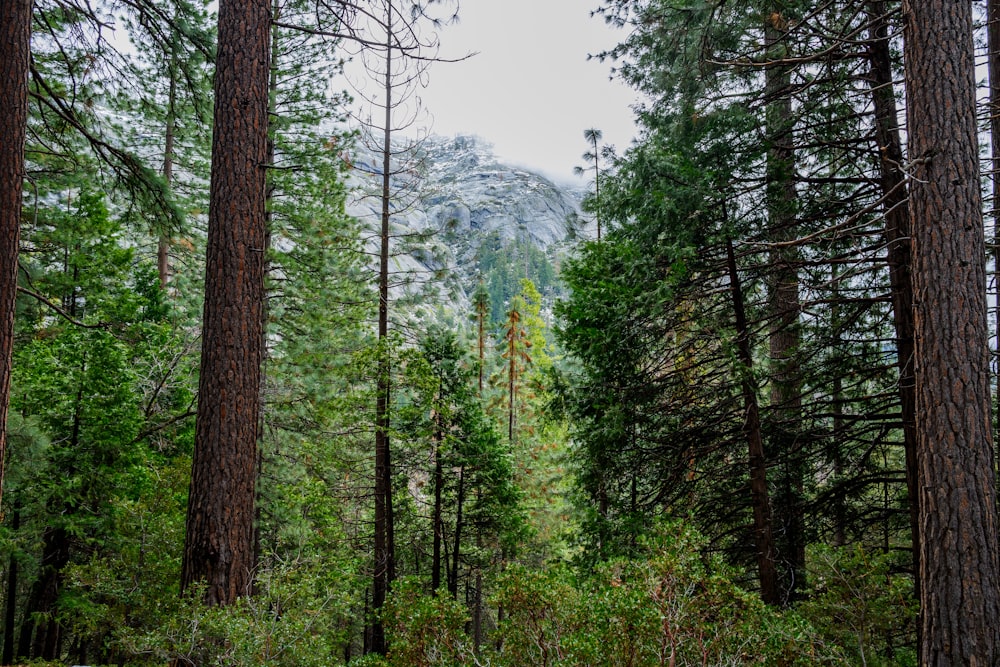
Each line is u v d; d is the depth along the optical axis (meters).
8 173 5.01
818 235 6.76
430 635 4.73
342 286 13.45
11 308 5.03
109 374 11.30
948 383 4.89
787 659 4.66
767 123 7.82
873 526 8.86
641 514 8.72
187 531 5.55
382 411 14.02
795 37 7.05
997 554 4.71
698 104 7.95
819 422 8.84
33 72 5.88
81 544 11.85
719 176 7.52
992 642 4.56
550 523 20.56
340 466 14.07
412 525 16.64
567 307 8.91
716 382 8.48
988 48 8.29
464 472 16.08
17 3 5.12
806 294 8.25
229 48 5.98
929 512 4.89
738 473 8.77
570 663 4.20
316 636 5.64
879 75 7.21
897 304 7.06
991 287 7.43
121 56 7.14
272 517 11.91
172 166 15.83
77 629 9.54
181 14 7.13
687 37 8.05
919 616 5.84
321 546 13.45
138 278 16.59
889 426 7.62
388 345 13.38
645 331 8.37
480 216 154.38
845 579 6.25
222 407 5.61
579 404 8.93
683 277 7.84
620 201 8.37
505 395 23.81
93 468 10.84
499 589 4.80
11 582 13.23
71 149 7.68
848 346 8.24
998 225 7.50
